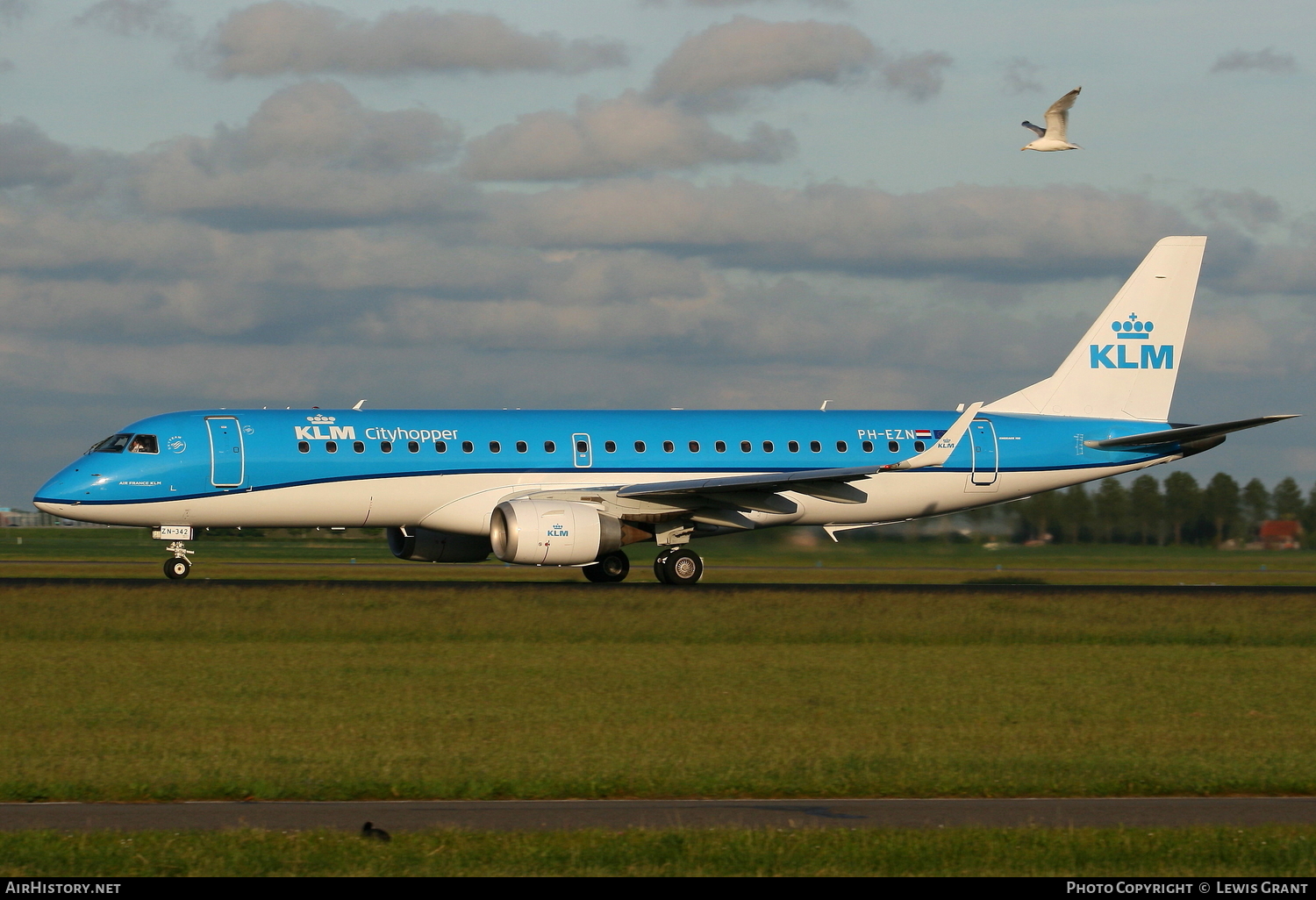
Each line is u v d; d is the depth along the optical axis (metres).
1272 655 108.62
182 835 44.44
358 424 153.00
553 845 43.72
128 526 149.62
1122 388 177.38
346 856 42.22
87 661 93.00
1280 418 164.50
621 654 100.81
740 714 75.12
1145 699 83.81
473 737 66.38
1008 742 67.31
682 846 43.84
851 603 126.56
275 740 64.75
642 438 159.75
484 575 188.12
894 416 170.50
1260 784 56.69
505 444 155.25
